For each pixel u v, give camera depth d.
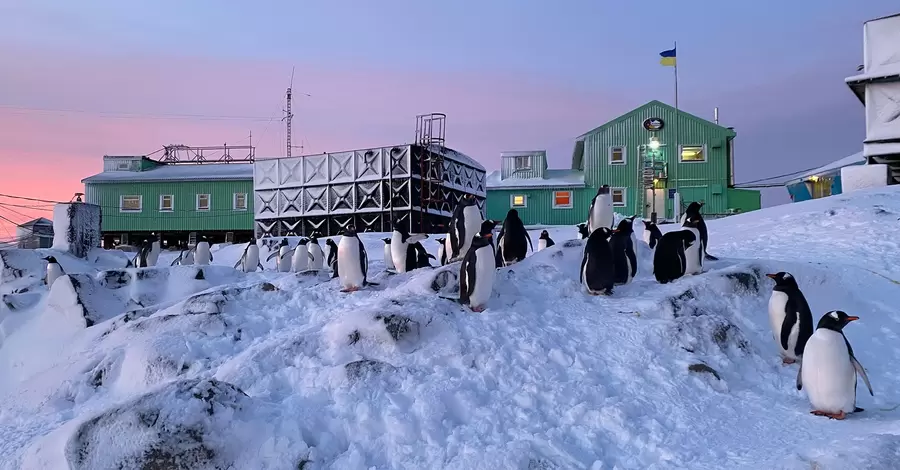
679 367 7.50
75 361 9.70
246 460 5.37
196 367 8.48
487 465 5.25
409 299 8.55
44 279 16.34
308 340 7.88
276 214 36.28
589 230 11.88
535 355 7.52
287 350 7.72
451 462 5.43
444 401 6.37
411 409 6.21
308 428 5.84
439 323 7.89
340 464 5.50
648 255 12.16
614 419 6.16
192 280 14.13
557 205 41.62
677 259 9.95
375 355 7.57
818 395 6.32
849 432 5.77
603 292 9.49
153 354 8.71
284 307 10.45
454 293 9.40
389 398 6.36
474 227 11.02
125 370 8.85
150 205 42.41
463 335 7.86
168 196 42.31
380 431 5.96
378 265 15.05
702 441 5.86
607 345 7.95
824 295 10.05
